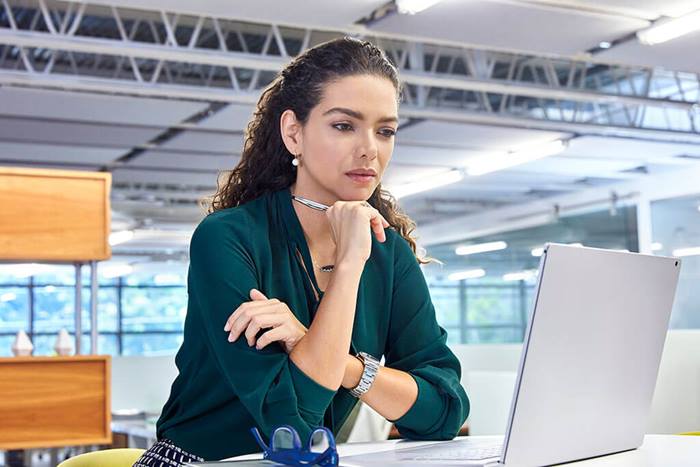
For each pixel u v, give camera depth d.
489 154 10.85
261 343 1.40
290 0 5.52
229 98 7.80
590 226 13.75
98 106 8.12
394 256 1.74
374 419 5.05
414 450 1.45
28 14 7.89
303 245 1.62
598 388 1.37
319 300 1.62
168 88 7.54
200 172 11.35
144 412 7.78
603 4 5.83
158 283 18.06
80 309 3.77
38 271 9.35
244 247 1.55
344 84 1.55
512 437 1.24
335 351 1.39
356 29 6.24
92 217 3.69
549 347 1.26
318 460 1.16
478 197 14.89
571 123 9.55
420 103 8.83
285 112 1.63
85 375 3.61
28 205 3.59
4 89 7.54
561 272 1.25
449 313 15.84
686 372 3.81
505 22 6.07
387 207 1.90
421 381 1.58
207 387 1.55
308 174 1.63
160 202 14.23
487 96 9.98
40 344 16.45
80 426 3.57
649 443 1.59
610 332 1.37
